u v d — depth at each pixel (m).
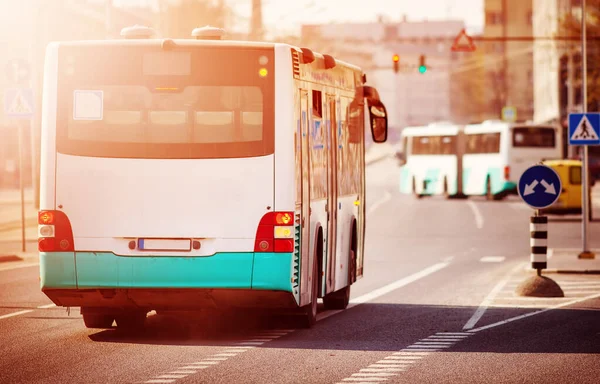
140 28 21.72
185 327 23.02
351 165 26.88
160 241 20.44
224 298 20.52
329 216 24.19
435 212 76.19
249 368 17.64
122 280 20.48
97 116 20.56
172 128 20.47
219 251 20.38
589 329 22.86
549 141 92.50
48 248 20.62
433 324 23.70
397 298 29.42
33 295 29.12
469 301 28.55
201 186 20.41
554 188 30.42
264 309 22.41
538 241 30.23
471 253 45.78
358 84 27.62
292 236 20.42
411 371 17.47
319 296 23.50
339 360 18.56
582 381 16.62
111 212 20.50
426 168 96.69
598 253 44.03
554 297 29.45
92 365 17.86
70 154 20.61
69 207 20.59
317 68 22.92
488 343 20.78
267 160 20.39
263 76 20.41
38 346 20.08
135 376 16.81
